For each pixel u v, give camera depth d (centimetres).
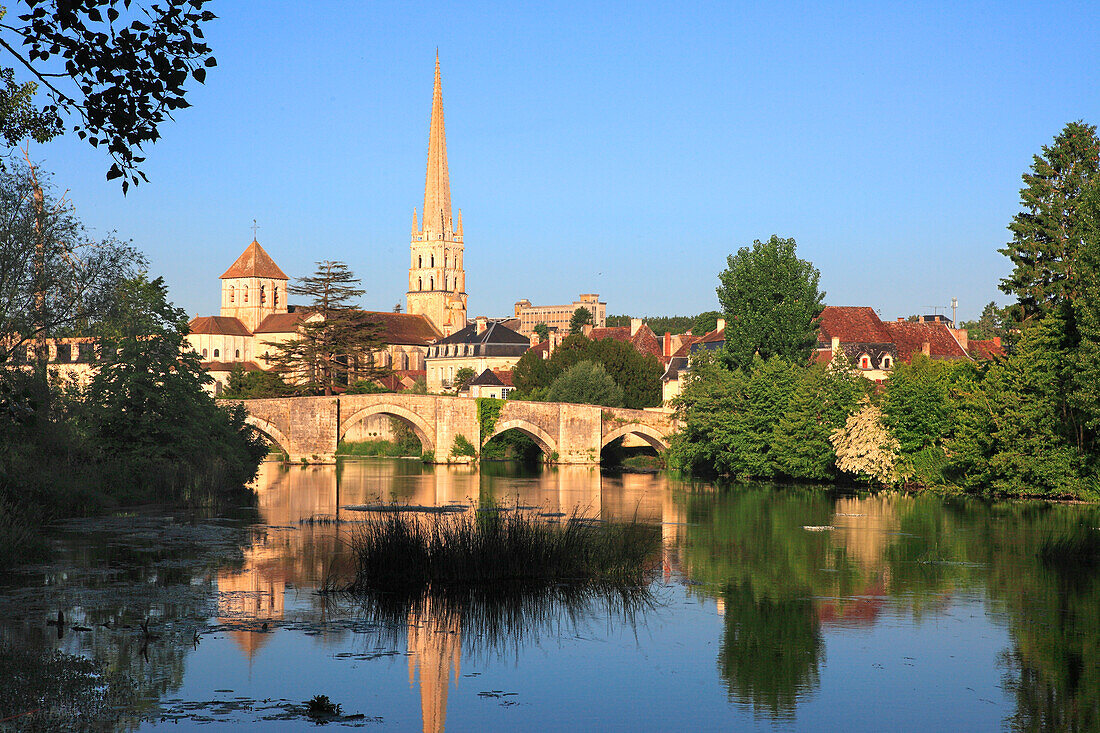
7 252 3891
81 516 4638
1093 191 5662
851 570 3553
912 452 6944
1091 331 5322
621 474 8812
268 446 7481
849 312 10469
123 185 1508
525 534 3312
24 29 1420
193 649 2350
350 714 1967
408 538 3148
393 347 19388
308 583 3119
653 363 12131
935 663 2400
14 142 2311
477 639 2555
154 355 5612
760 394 7906
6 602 2759
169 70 1459
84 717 1848
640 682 2238
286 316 19675
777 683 2250
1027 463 5891
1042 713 2070
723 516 5212
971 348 11156
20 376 4172
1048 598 3094
